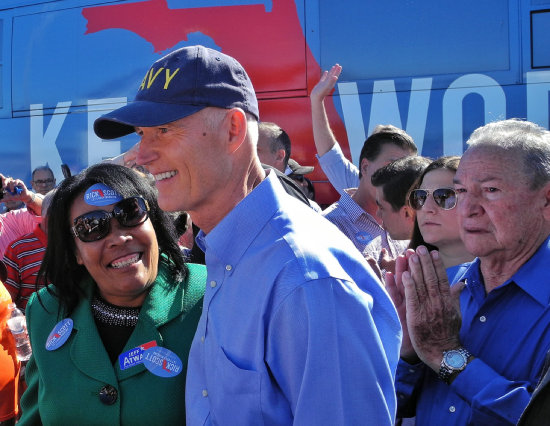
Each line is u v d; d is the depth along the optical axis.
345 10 4.38
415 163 2.64
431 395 1.69
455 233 2.08
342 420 1.17
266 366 1.26
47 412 1.72
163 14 4.70
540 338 1.50
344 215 3.19
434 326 1.57
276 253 1.28
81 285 1.85
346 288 1.22
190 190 1.37
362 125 4.33
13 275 3.41
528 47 4.10
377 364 1.22
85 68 4.91
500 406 1.44
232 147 1.38
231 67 1.39
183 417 1.66
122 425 1.65
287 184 2.44
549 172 1.54
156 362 1.68
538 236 1.57
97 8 4.89
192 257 2.67
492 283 1.65
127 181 1.81
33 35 5.07
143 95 1.36
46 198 3.30
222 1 4.57
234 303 1.33
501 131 1.61
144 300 1.80
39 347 1.80
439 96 4.22
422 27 4.27
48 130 5.00
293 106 4.45
